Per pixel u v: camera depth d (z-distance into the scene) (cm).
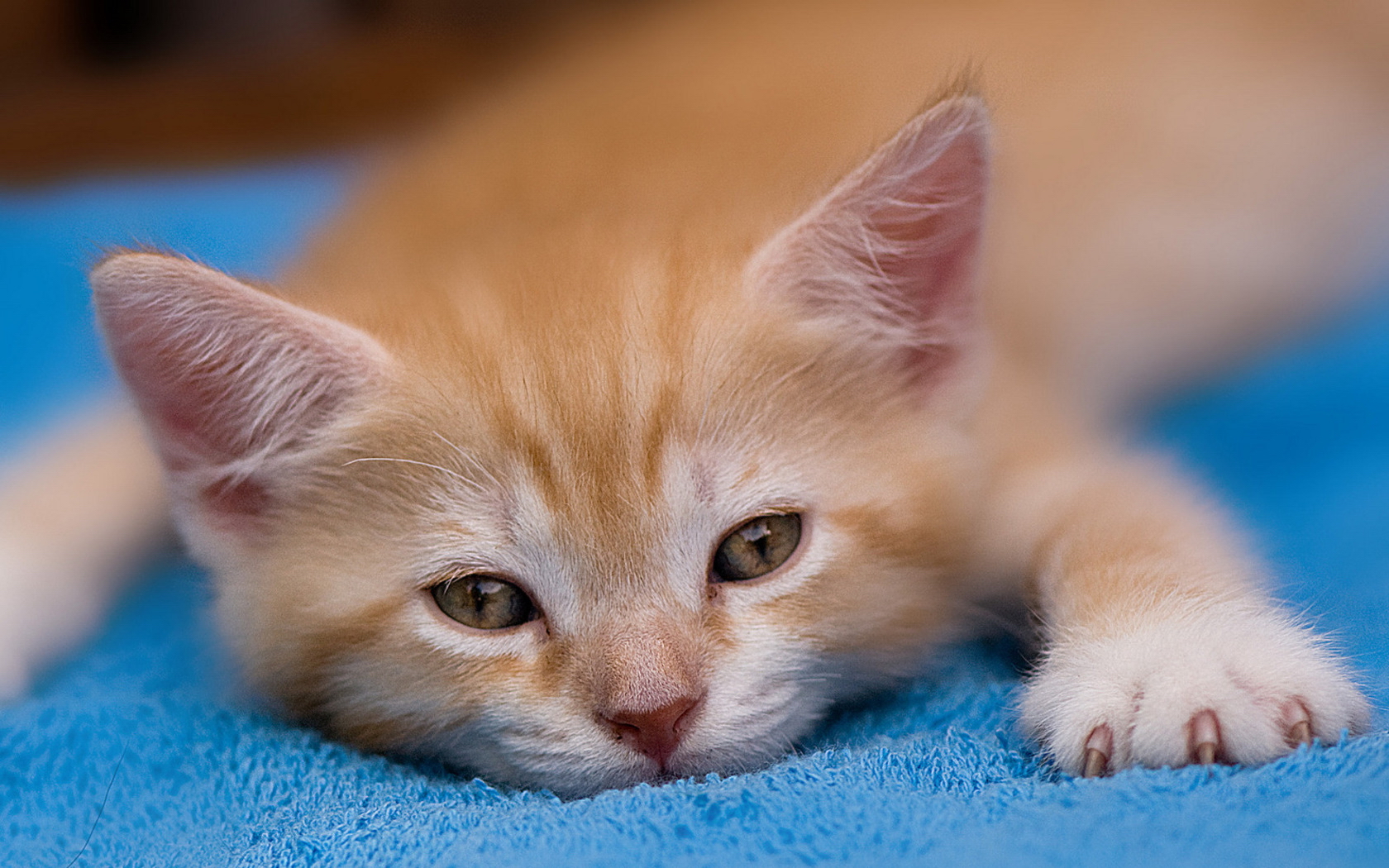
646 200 36
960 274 33
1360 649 31
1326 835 27
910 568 32
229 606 32
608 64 43
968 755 30
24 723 32
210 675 34
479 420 31
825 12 44
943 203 32
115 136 69
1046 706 30
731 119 39
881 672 32
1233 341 43
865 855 27
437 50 71
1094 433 38
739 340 31
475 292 33
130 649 36
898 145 31
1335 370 42
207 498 32
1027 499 34
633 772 30
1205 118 42
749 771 30
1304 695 29
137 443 38
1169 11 43
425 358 31
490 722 31
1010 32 42
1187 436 41
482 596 31
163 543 38
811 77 40
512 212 36
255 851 29
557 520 30
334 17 78
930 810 28
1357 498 37
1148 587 31
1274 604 31
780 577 31
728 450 31
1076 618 31
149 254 31
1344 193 44
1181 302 42
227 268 32
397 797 30
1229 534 33
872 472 32
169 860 29
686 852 28
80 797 31
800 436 31
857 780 29
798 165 36
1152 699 29
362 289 34
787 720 31
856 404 32
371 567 31
